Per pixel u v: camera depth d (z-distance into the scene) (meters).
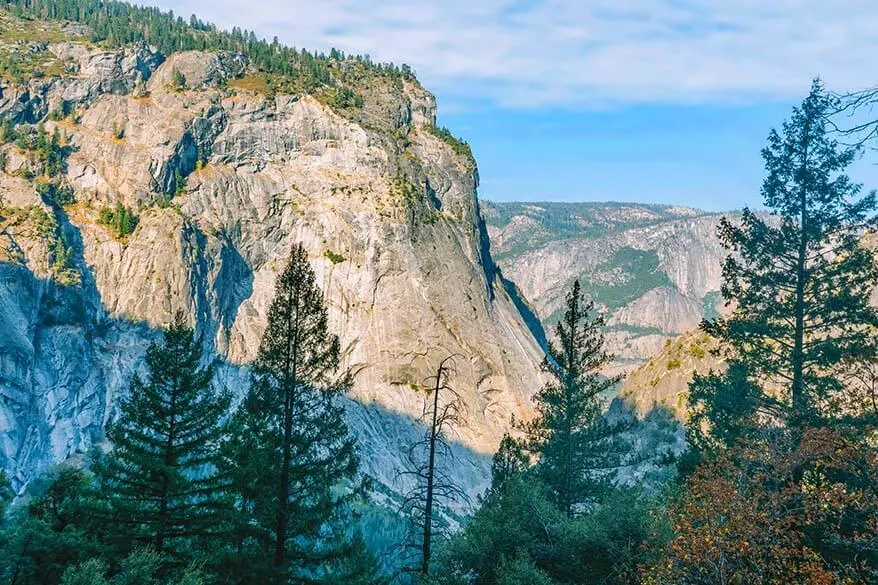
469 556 32.62
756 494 23.03
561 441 41.97
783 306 33.41
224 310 166.75
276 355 33.78
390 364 165.62
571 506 42.78
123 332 153.00
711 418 38.19
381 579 35.81
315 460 34.31
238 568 32.00
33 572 30.38
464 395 167.12
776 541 21.55
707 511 22.78
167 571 32.69
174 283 158.00
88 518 33.66
